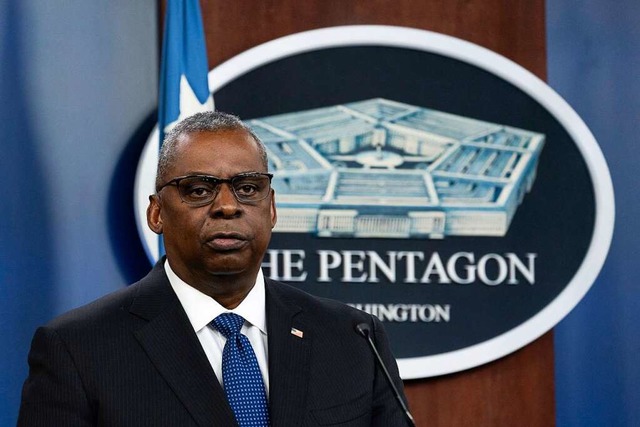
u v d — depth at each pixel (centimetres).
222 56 598
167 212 302
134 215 575
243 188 298
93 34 583
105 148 578
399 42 603
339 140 598
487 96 611
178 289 313
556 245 609
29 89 572
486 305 603
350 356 321
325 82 599
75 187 573
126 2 589
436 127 606
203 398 293
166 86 553
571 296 604
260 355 312
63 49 579
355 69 602
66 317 307
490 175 607
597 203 610
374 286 595
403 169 601
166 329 304
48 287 567
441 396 603
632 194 623
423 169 603
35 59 574
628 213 622
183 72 557
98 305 312
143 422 288
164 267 324
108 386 291
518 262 605
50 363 295
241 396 298
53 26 579
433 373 593
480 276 602
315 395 306
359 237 595
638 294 619
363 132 600
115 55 584
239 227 294
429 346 597
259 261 306
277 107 593
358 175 597
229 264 296
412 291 597
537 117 613
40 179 570
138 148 581
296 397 302
